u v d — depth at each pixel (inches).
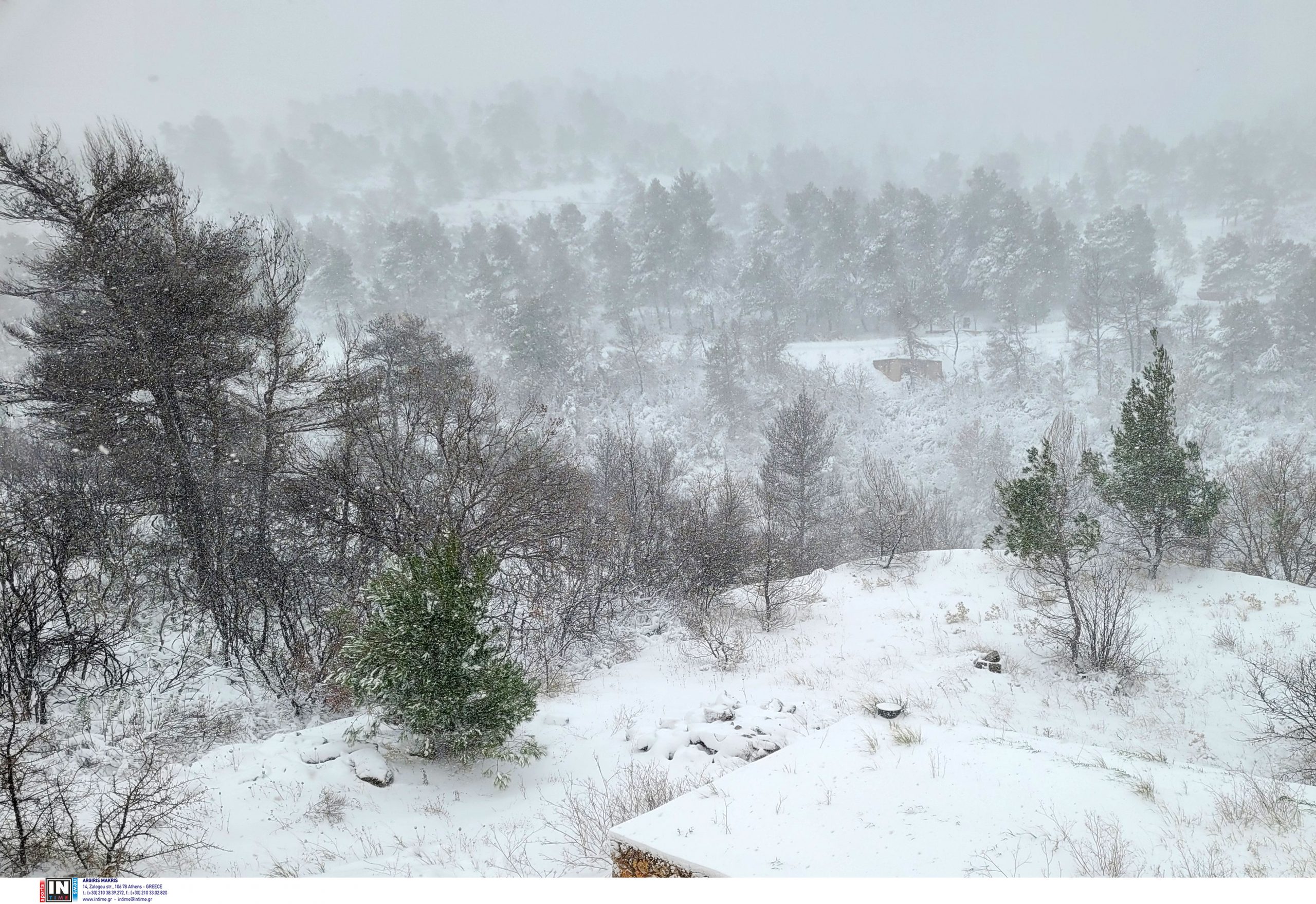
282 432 693.9
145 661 568.4
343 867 313.6
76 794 353.1
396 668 411.5
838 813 296.8
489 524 687.7
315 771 404.2
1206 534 940.6
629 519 937.5
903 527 1168.8
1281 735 553.6
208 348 654.5
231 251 708.0
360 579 648.4
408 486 692.1
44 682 493.7
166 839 325.4
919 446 2706.7
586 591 800.9
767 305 3976.4
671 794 364.2
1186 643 739.4
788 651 737.0
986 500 2229.3
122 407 633.6
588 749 462.6
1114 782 326.0
